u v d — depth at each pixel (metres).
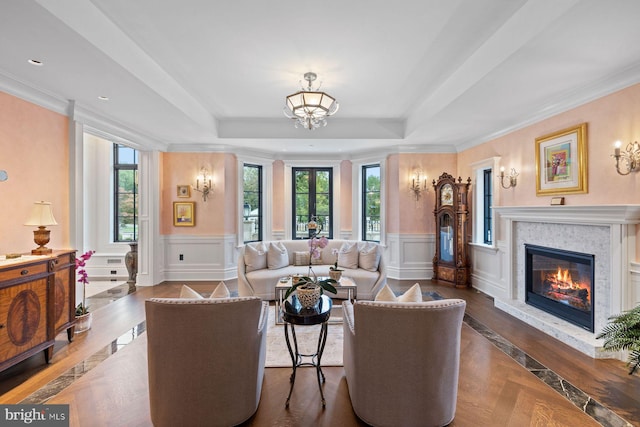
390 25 2.39
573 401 2.09
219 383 1.76
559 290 3.45
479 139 4.87
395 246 5.69
